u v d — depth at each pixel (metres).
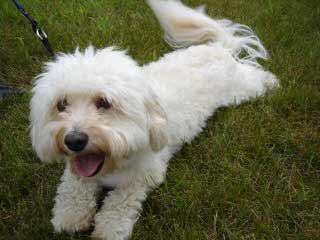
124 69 0.42
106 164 0.42
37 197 0.49
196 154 0.56
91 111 0.41
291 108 0.64
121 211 0.45
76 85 0.40
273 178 0.53
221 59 0.64
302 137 0.59
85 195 0.46
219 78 0.62
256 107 0.65
